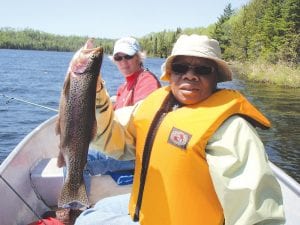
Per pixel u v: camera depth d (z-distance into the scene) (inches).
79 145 35.4
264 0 886.4
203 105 33.2
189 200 32.6
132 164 62.7
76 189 36.3
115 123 38.8
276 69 539.5
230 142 30.1
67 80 35.2
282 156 154.2
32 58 1163.9
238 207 28.8
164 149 33.7
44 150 68.9
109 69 755.4
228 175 29.4
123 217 40.4
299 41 631.2
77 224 42.8
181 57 33.9
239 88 426.3
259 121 32.5
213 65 33.7
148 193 35.1
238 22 1015.0
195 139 31.8
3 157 143.6
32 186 57.4
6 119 209.9
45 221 49.6
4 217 46.4
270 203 28.7
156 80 66.3
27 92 335.0
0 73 534.3
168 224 33.5
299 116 243.8
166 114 35.1
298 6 657.0
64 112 35.5
